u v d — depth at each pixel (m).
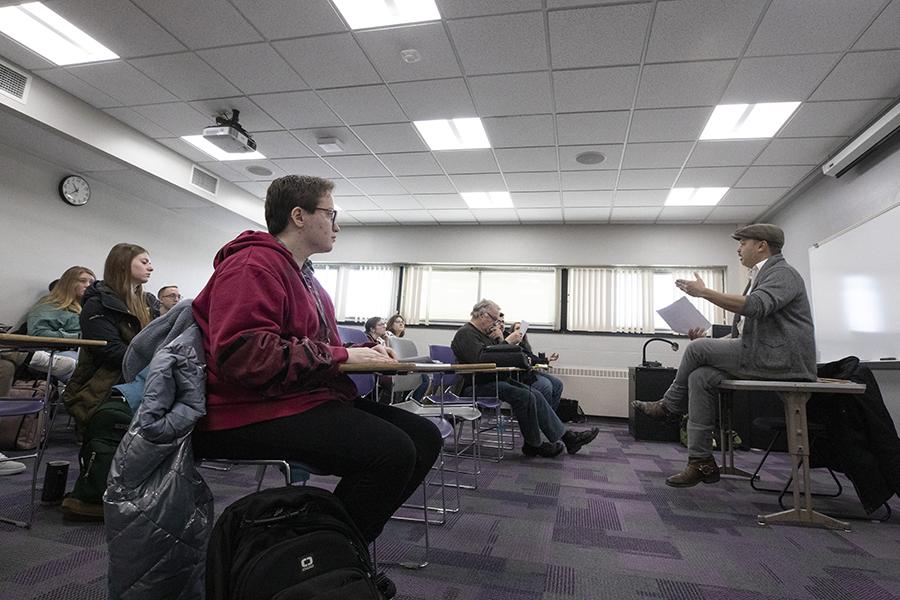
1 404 1.86
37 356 3.07
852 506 2.37
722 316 6.00
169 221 5.76
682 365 2.44
